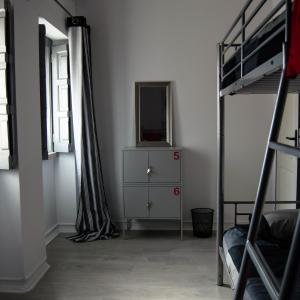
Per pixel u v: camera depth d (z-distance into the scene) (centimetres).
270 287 97
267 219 224
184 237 387
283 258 189
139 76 405
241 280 122
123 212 385
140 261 319
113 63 405
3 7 245
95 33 403
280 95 108
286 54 111
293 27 105
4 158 250
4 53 245
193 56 399
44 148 322
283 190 355
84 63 385
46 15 323
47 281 280
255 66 167
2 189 262
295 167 318
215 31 394
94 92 409
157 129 405
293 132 317
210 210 396
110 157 414
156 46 401
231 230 251
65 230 405
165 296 254
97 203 391
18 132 259
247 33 384
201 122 404
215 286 269
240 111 401
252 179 405
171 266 307
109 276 288
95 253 340
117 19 400
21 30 264
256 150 403
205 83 400
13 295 258
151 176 379
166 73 403
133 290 264
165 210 381
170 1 396
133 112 407
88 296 255
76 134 385
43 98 318
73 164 399
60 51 381
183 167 408
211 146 405
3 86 247
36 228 287
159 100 405
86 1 401
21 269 264
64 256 333
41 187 298
